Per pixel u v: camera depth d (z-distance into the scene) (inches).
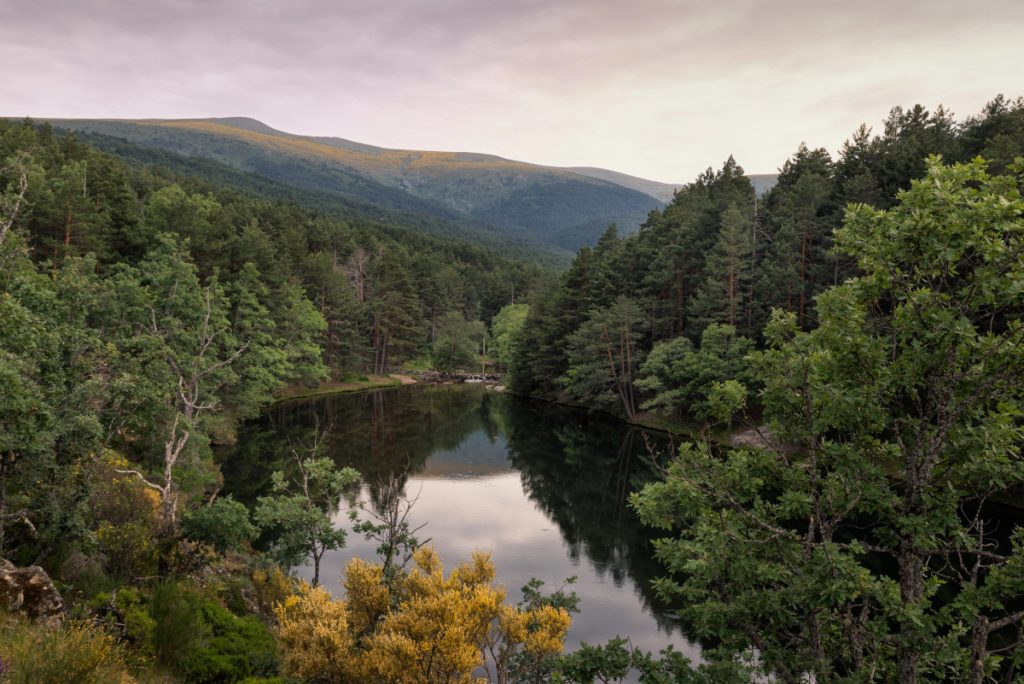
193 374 1400.1
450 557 1157.1
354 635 632.4
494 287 6230.3
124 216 2316.7
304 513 909.2
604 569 1123.3
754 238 2549.2
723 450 414.9
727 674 366.3
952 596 877.2
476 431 2471.7
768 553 366.0
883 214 349.7
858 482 345.1
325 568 1053.8
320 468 976.9
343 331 3688.5
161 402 794.8
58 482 636.7
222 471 1620.3
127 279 1409.9
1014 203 304.8
